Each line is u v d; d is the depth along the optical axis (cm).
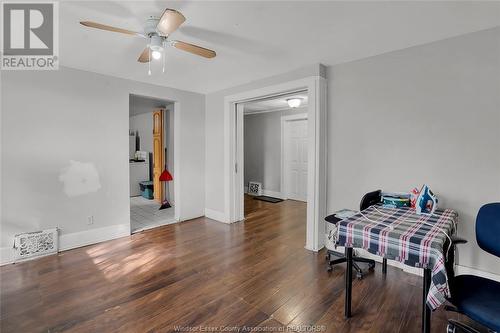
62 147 310
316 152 306
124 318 189
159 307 202
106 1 172
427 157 249
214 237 362
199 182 463
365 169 289
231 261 285
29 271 259
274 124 648
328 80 314
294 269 267
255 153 696
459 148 232
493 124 216
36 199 293
